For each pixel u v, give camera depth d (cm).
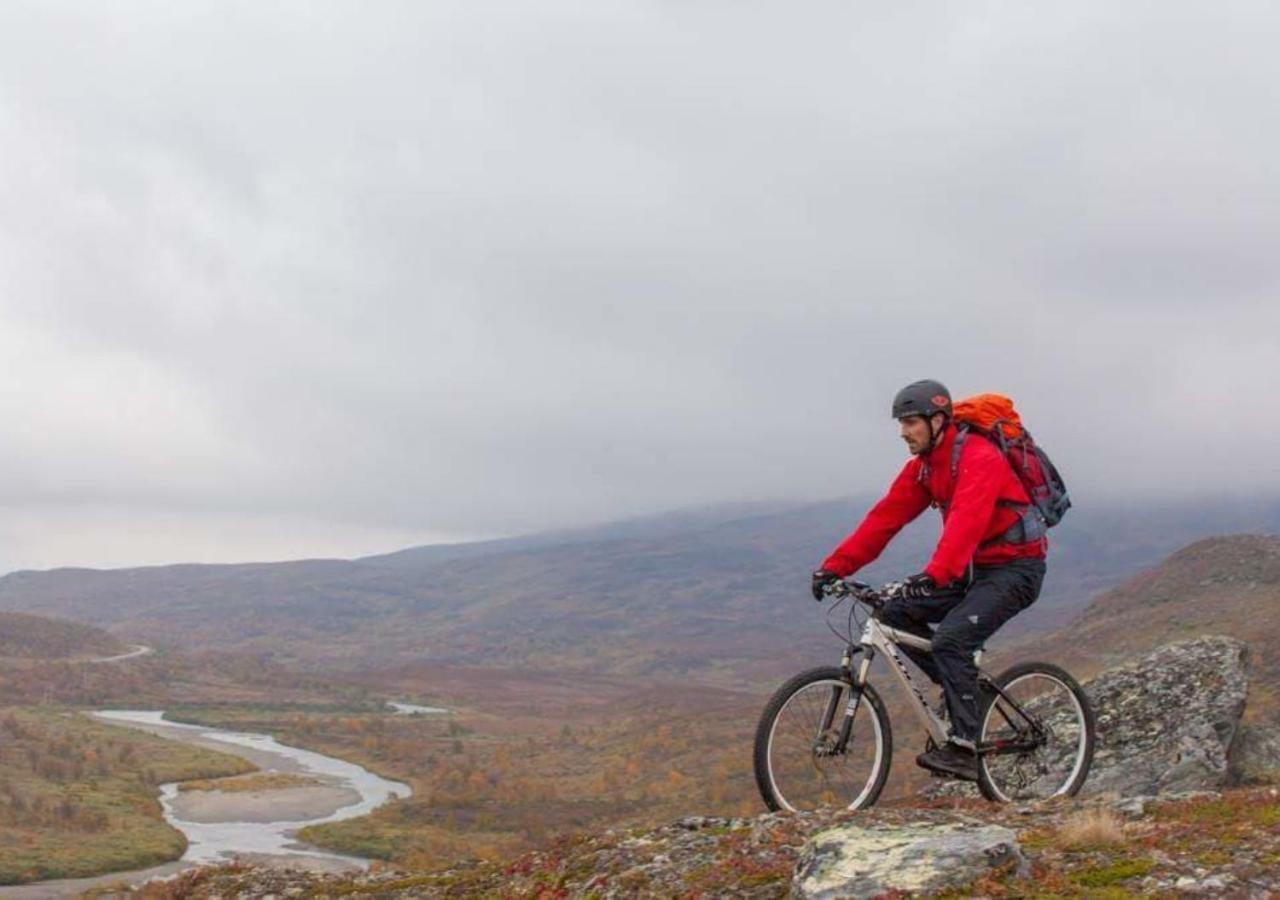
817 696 903
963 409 914
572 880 919
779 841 826
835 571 943
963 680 899
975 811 894
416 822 19175
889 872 689
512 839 17725
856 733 902
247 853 16375
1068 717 969
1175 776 1240
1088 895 651
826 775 894
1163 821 782
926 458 914
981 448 886
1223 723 1280
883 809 883
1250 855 682
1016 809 877
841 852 725
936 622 934
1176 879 661
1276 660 10019
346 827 18438
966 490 874
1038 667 962
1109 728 1323
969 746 909
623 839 975
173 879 1339
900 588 910
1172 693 1333
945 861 688
